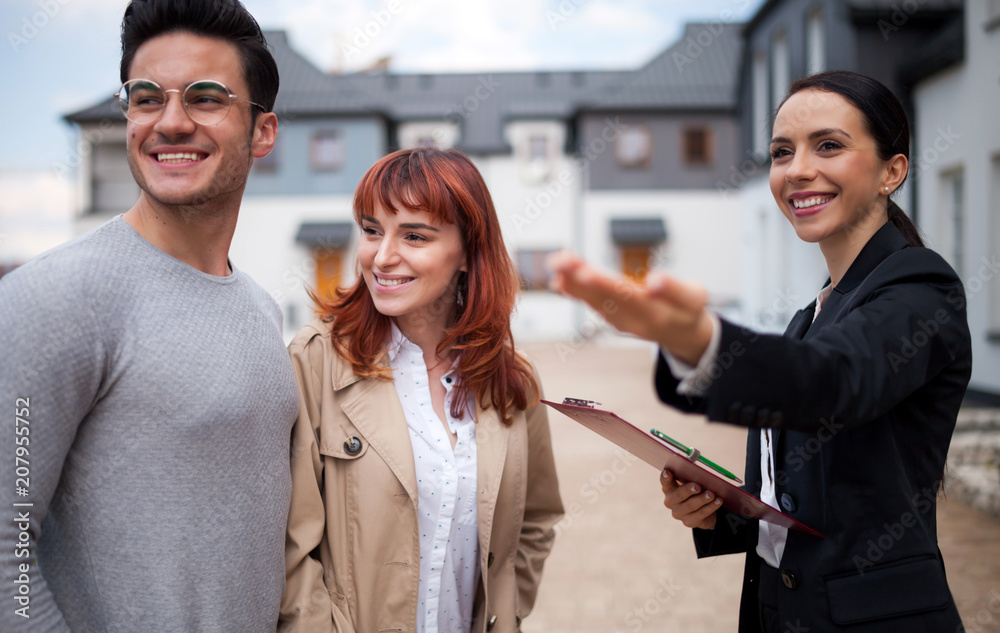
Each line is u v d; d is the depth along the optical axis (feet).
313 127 65.98
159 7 3.93
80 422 3.61
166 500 3.74
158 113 3.95
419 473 5.07
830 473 3.77
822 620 3.75
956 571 11.27
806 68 36.86
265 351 4.29
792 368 2.44
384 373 5.05
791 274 40.68
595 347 63.10
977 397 24.12
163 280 3.92
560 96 78.74
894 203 4.33
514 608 5.37
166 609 3.73
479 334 5.29
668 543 13.32
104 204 62.54
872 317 3.03
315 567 4.73
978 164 24.25
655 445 3.74
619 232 64.90
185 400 3.77
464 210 5.04
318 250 64.69
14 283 3.46
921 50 27.78
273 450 4.25
